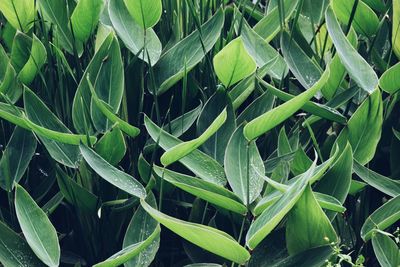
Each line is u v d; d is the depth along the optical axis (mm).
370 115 1860
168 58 2053
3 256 1678
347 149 1741
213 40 2029
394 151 1974
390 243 1715
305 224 1631
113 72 1931
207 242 1552
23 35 2025
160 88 2010
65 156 1858
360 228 1904
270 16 2178
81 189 1792
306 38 2252
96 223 1849
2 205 2029
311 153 2014
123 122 1812
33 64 1962
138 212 1750
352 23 2160
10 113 1820
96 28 2209
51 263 1639
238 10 2256
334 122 2021
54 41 2086
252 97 2178
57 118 1878
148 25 1969
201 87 2094
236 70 1813
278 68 2090
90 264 1882
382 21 2133
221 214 1914
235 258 1588
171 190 1893
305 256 1646
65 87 2016
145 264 1693
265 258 1712
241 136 1818
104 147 1817
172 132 1947
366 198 1918
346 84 2100
